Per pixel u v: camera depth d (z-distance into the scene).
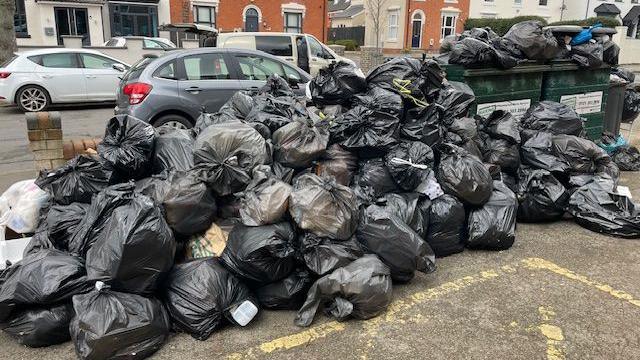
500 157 4.99
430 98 5.00
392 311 3.36
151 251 2.91
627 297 3.54
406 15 35.53
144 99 6.86
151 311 2.89
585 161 5.22
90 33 24.39
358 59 23.73
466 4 37.09
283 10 27.56
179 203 3.38
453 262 4.10
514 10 39.03
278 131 4.16
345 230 3.38
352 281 3.14
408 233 3.52
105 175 3.83
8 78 11.62
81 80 12.25
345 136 4.39
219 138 3.70
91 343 2.67
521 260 4.13
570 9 41.19
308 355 2.92
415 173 4.17
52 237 3.45
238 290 3.22
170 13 25.33
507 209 4.29
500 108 6.04
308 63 11.77
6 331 2.97
